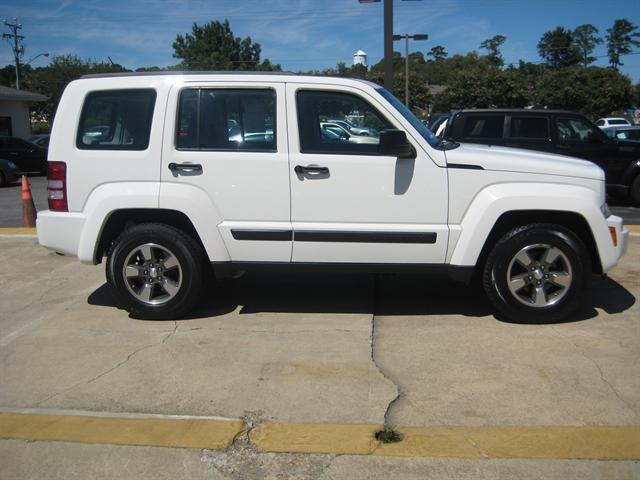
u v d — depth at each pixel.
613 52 100.81
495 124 10.44
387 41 14.10
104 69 52.62
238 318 5.29
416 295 5.88
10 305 5.75
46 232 5.21
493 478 3.01
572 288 4.94
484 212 4.82
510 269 4.95
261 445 3.32
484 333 4.87
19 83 51.34
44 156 21.78
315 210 4.93
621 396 3.79
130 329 5.08
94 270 6.96
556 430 3.41
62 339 4.87
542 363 4.28
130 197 5.01
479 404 3.72
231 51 60.91
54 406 3.78
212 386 4.02
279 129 4.92
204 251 5.21
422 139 4.88
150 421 3.58
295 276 6.53
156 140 4.98
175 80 5.00
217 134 4.99
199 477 3.07
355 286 6.17
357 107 4.97
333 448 3.28
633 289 5.93
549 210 4.84
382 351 4.54
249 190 4.95
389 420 3.56
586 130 10.69
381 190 4.88
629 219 10.38
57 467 3.17
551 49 96.69
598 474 3.02
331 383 4.04
